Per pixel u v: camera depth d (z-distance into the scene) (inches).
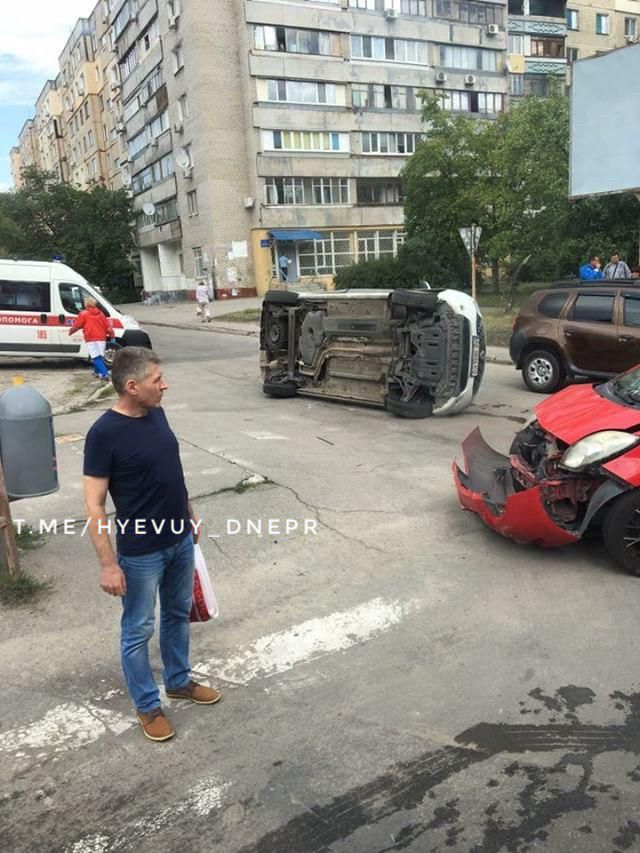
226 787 105.0
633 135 673.0
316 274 1668.3
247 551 192.5
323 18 1576.0
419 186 1191.6
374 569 180.5
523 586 169.0
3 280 581.6
